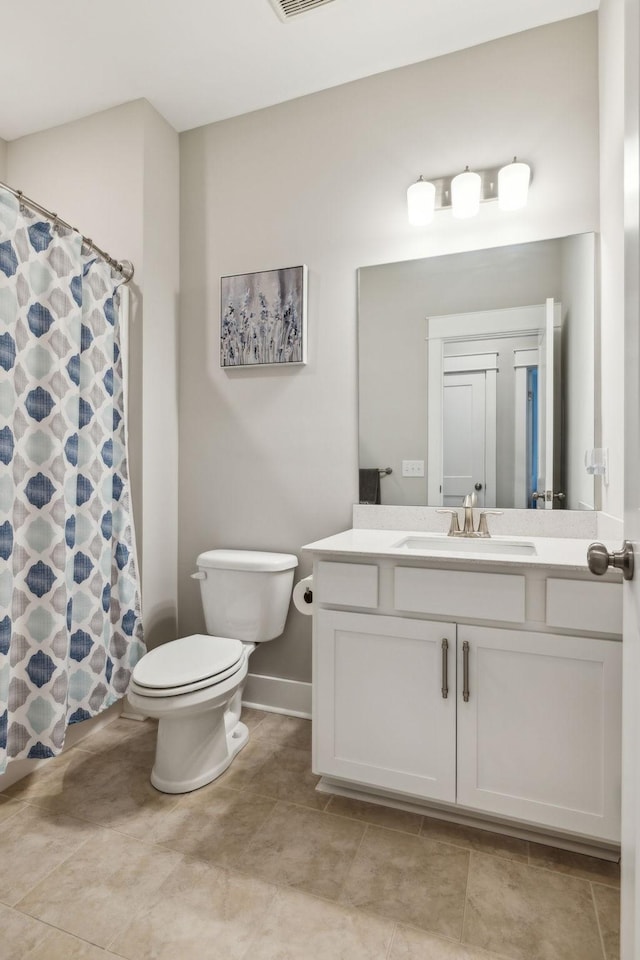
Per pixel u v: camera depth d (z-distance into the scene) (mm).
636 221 668
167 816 1537
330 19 1815
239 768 1801
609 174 1647
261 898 1237
